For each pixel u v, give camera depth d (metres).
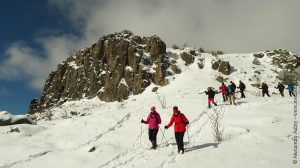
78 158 13.75
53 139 17.47
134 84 45.78
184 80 44.50
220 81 45.50
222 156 11.27
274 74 51.31
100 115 22.56
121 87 45.91
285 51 58.53
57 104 53.12
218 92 34.38
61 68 57.91
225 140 13.36
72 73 55.09
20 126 19.75
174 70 47.78
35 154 14.80
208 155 11.48
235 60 55.69
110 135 17.16
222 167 10.20
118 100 45.19
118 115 22.06
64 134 18.20
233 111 19.56
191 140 14.29
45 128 20.62
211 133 14.88
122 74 47.56
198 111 21.19
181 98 29.48
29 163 13.70
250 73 49.94
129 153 13.71
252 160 10.70
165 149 13.20
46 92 58.44
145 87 44.91
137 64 46.91
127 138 16.42
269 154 11.23
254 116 17.36
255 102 22.78
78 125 19.94
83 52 55.88
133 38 51.62
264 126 15.16
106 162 12.66
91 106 43.81
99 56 51.94
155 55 49.09
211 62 49.84
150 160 11.81
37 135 18.84
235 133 14.27
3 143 16.88
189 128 16.78
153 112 13.75
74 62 57.47
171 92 40.72
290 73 48.12
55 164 13.38
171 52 52.94
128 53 48.72
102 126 19.34
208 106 22.52
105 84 48.31
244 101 24.02
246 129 14.48
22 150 15.40
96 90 49.12
